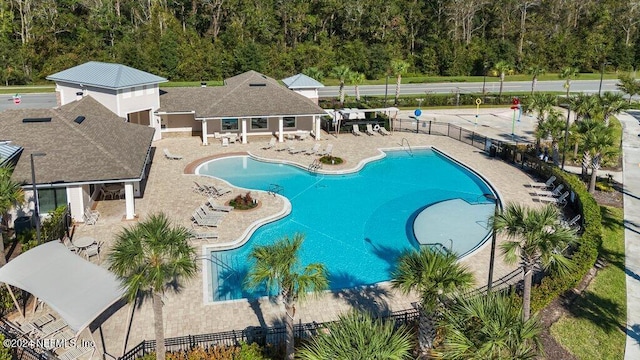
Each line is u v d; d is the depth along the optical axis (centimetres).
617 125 6047
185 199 3525
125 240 1677
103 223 3106
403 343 1430
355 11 10538
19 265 2006
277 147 4897
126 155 3303
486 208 3553
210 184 3841
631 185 3959
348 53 9931
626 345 2039
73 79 4712
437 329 1788
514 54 10344
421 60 10419
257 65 9031
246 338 1958
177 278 2450
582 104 4591
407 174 4316
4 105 6638
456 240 3056
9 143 3102
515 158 4481
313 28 10619
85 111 3844
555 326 2136
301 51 9594
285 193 3803
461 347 1401
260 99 5069
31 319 2089
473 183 4106
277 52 9569
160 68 8744
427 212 3469
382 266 2734
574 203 3431
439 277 1656
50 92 7756
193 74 8862
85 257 2631
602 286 2467
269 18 10131
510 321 1452
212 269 2627
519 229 1823
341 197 3756
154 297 1659
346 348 1371
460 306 1525
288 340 1738
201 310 2217
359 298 2344
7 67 8581
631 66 10556
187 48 9000
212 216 3161
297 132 5425
